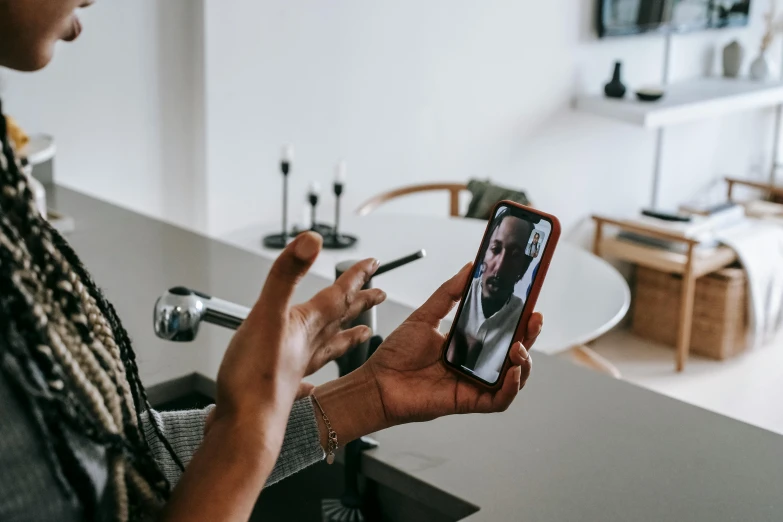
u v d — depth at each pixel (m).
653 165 4.93
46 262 0.56
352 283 0.68
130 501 0.58
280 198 3.40
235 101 3.15
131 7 2.89
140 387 0.68
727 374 4.11
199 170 3.18
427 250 2.56
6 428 0.49
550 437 1.20
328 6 3.32
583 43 4.32
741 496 1.06
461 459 1.14
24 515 0.49
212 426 0.62
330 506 1.18
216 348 1.49
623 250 4.31
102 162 2.96
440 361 0.84
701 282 4.24
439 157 3.89
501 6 3.91
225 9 3.03
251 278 1.85
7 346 0.50
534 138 4.27
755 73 4.99
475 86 3.93
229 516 0.58
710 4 4.76
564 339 1.96
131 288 1.76
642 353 4.30
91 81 2.87
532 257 0.82
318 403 0.84
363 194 3.67
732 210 4.46
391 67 3.59
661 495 1.06
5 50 0.57
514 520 1.01
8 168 0.54
